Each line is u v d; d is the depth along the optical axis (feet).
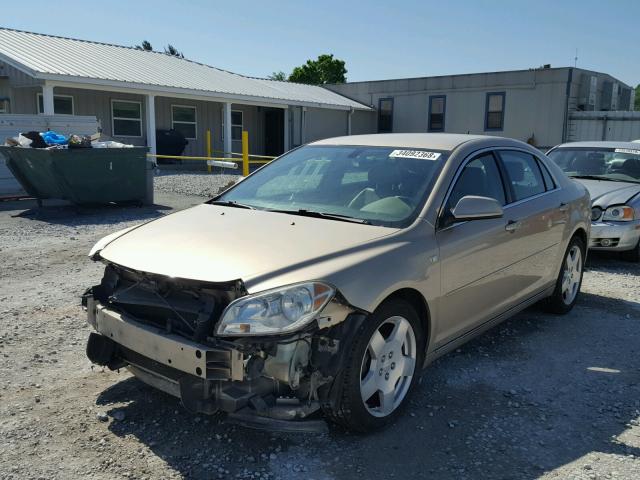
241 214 13.24
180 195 46.68
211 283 10.12
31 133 37.32
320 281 10.14
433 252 12.23
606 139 82.53
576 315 19.07
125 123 71.92
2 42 66.23
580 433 11.66
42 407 12.17
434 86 93.71
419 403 12.77
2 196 43.01
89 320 12.17
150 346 10.57
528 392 13.42
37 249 26.96
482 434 11.54
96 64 67.77
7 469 10.05
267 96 80.48
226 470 10.18
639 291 22.04
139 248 11.80
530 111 85.15
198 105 81.35
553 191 17.76
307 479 9.97
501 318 15.43
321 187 14.17
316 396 10.39
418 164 13.99
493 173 15.24
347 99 101.91
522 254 15.57
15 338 15.84
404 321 11.75
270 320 9.71
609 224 25.66
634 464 10.58
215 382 10.12
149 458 10.48
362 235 11.71
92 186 37.29
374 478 10.05
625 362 15.28
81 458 10.43
